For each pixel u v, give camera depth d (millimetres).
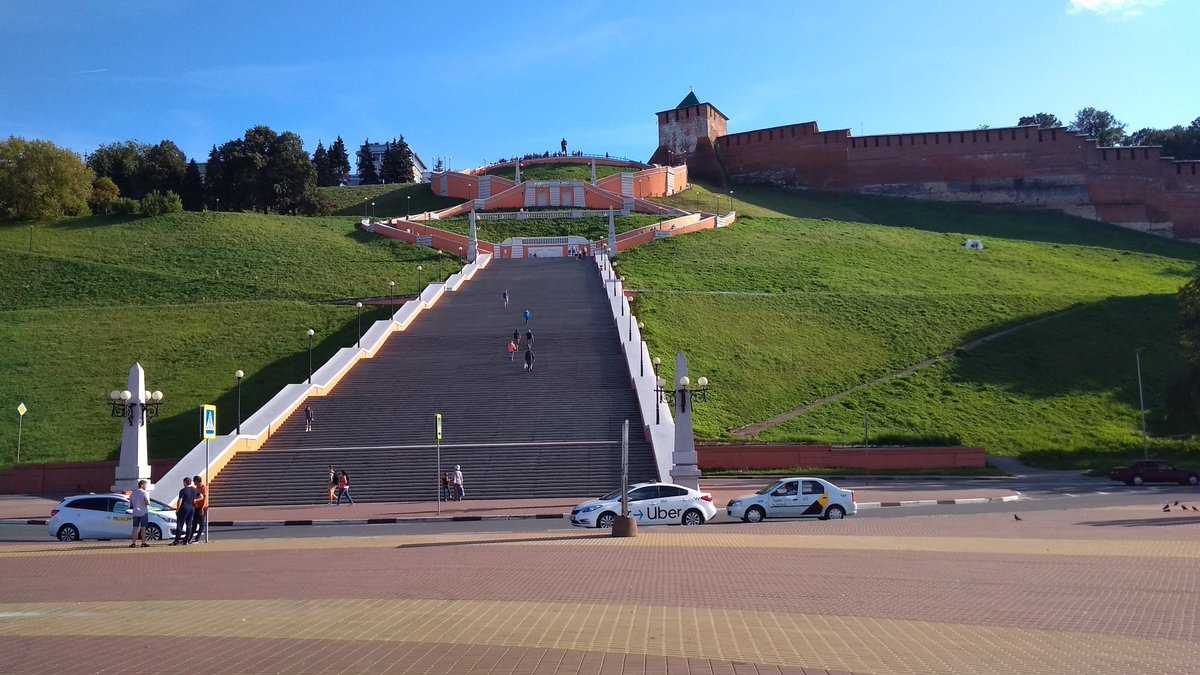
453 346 48500
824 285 68438
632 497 25828
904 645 9484
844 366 53250
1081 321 60406
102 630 10484
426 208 106062
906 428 45469
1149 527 22031
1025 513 26688
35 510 32844
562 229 88750
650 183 104312
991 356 55062
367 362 46375
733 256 76812
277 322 58219
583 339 48719
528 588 13539
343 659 8859
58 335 55844
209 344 54469
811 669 8445
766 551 18078
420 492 33531
